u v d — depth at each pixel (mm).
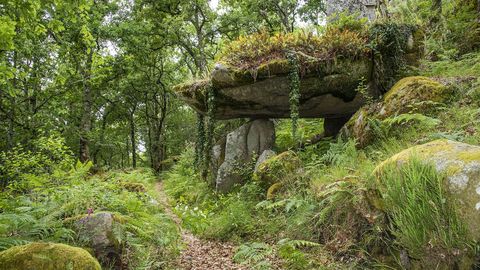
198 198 9555
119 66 21344
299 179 6516
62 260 2963
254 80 8094
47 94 15555
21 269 2867
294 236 5168
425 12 9000
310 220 5082
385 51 7754
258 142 9562
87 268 2965
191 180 11516
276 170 7156
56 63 15406
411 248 3035
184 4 19406
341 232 4465
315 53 7859
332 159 6676
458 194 2631
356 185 4438
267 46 8164
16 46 12180
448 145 3096
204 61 20281
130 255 4492
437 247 2803
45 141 9062
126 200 5773
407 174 3041
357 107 8898
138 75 24875
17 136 14586
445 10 9125
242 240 6074
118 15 20703
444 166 2812
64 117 18859
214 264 5047
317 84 8086
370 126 6695
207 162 9766
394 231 3293
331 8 10539
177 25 18797
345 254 4246
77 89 18688
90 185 5848
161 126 28297
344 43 7758
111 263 4039
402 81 6910
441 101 6223
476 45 8367
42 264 2914
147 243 4973
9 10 6469
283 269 4387
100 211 4781
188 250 5758
